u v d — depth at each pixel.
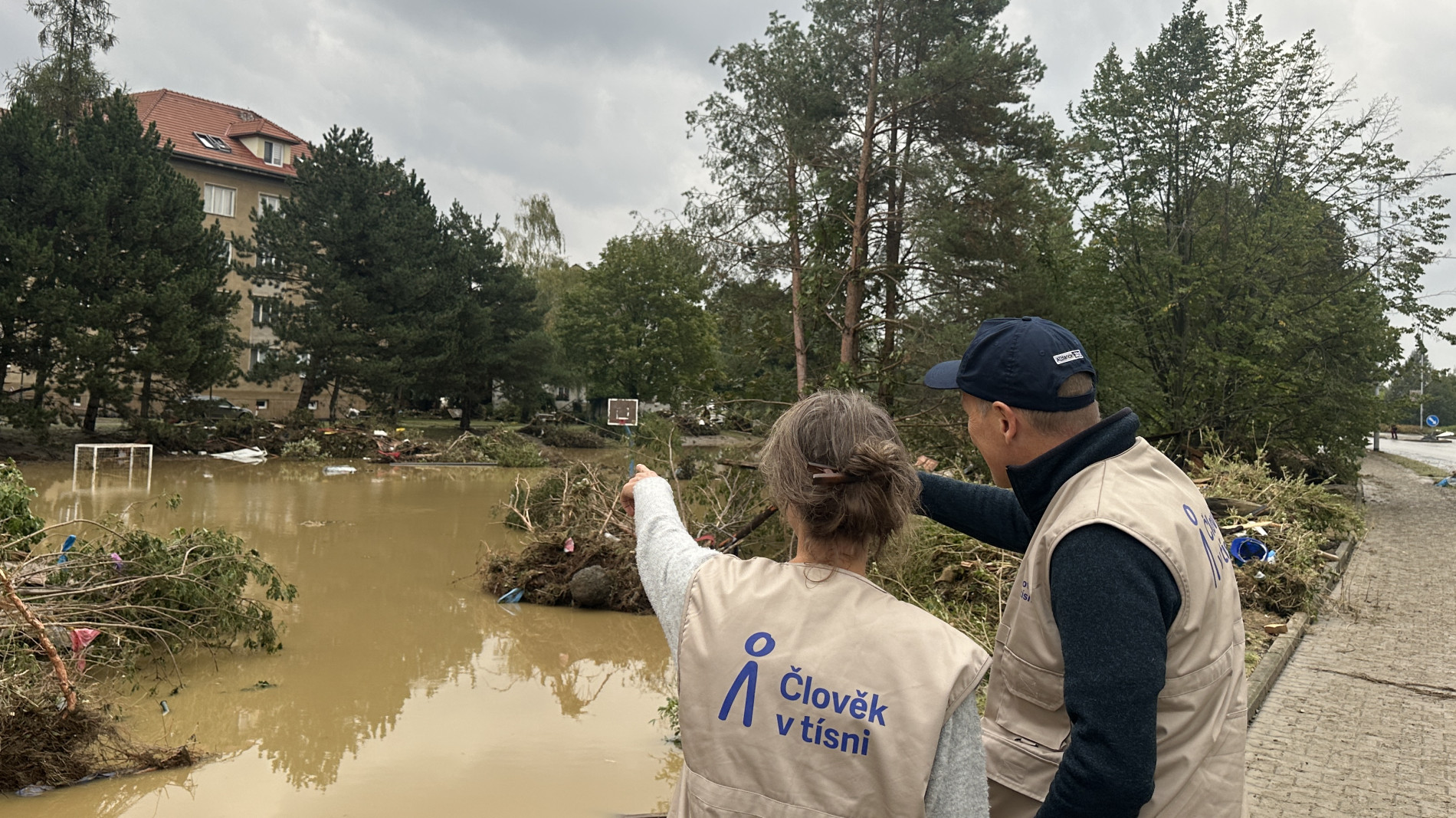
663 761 5.58
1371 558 11.28
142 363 21.94
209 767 5.30
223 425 25.34
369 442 26.31
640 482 1.75
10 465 7.66
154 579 6.93
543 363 35.38
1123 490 1.57
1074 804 1.41
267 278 31.00
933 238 14.61
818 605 1.38
